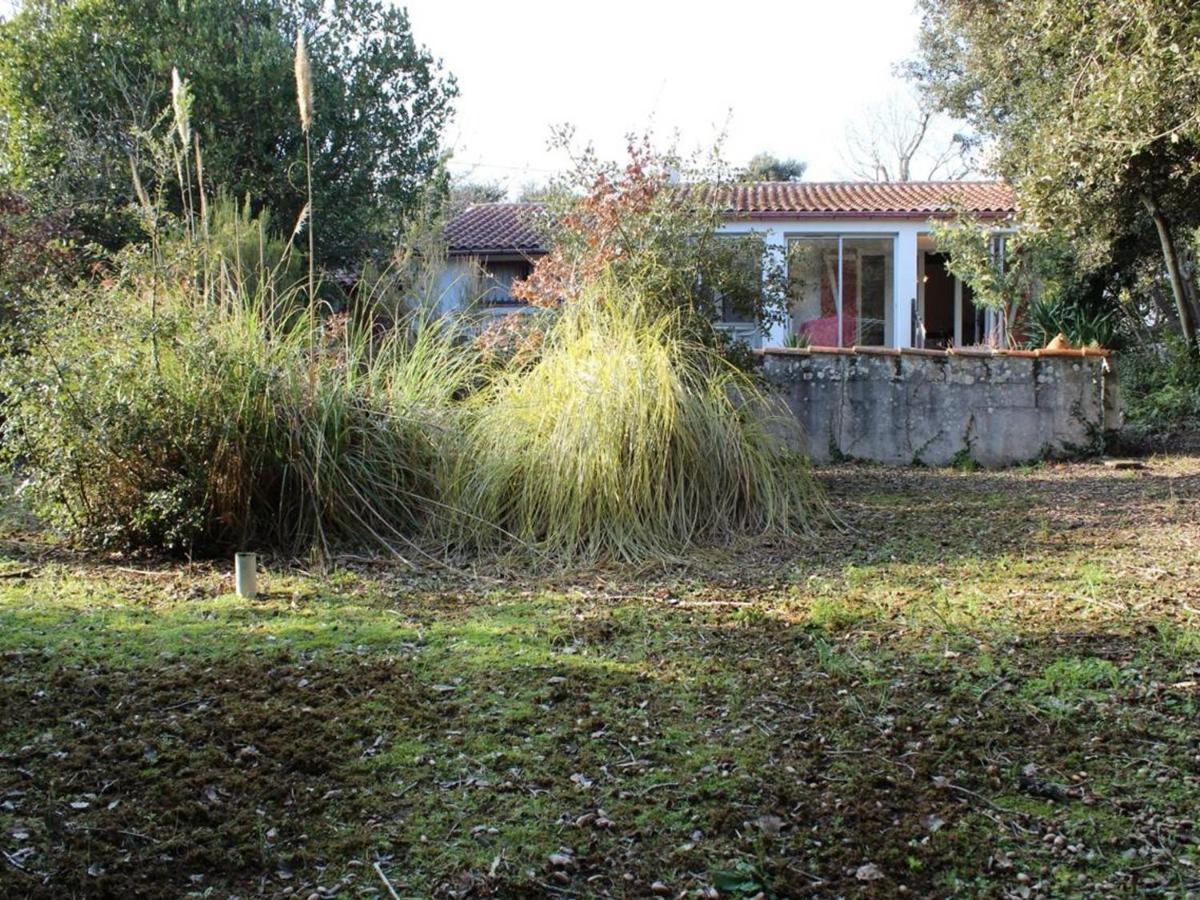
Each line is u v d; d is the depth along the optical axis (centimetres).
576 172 902
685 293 830
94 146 1480
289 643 412
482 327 787
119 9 1567
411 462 633
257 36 1622
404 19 1736
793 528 639
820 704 345
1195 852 252
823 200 2014
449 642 416
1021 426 982
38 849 252
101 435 564
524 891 240
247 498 580
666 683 368
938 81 1816
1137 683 354
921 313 2016
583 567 555
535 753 309
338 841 260
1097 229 1205
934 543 600
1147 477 856
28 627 430
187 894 237
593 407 607
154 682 360
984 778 291
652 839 262
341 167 1686
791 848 257
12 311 862
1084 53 869
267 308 715
